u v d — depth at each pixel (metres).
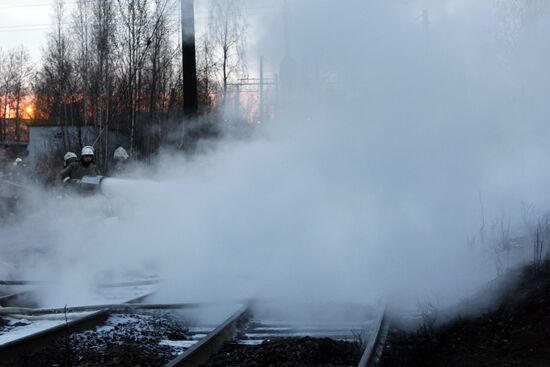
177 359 6.04
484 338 6.79
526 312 6.80
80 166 13.40
